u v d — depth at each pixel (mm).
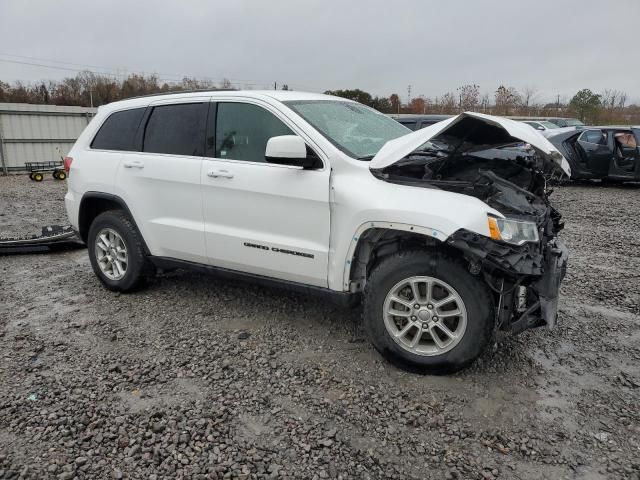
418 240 3494
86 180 5059
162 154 4605
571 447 2775
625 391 3330
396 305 3512
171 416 3041
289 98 4164
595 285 5379
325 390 3332
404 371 3545
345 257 3621
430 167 3684
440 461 2680
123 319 4492
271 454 2729
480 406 3146
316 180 3695
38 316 4594
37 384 3424
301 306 4707
